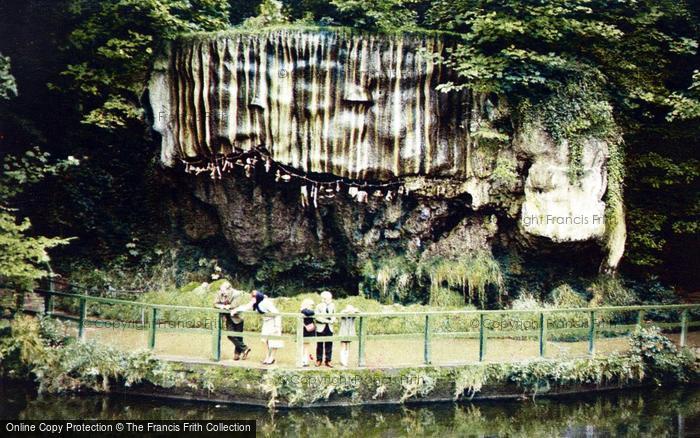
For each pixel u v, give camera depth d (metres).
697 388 12.87
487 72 13.40
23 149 15.36
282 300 14.55
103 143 16.22
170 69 14.61
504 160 14.05
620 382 12.63
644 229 16.27
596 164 13.97
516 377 11.96
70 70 14.34
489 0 14.45
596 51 15.60
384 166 14.37
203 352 12.27
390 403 11.48
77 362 11.46
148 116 15.19
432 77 14.23
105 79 14.40
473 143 14.30
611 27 14.19
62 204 16.06
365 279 15.02
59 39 14.90
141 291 15.22
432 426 11.09
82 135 16.06
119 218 16.31
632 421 11.40
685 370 12.94
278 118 14.29
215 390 11.34
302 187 14.63
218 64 14.27
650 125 16.48
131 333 13.51
